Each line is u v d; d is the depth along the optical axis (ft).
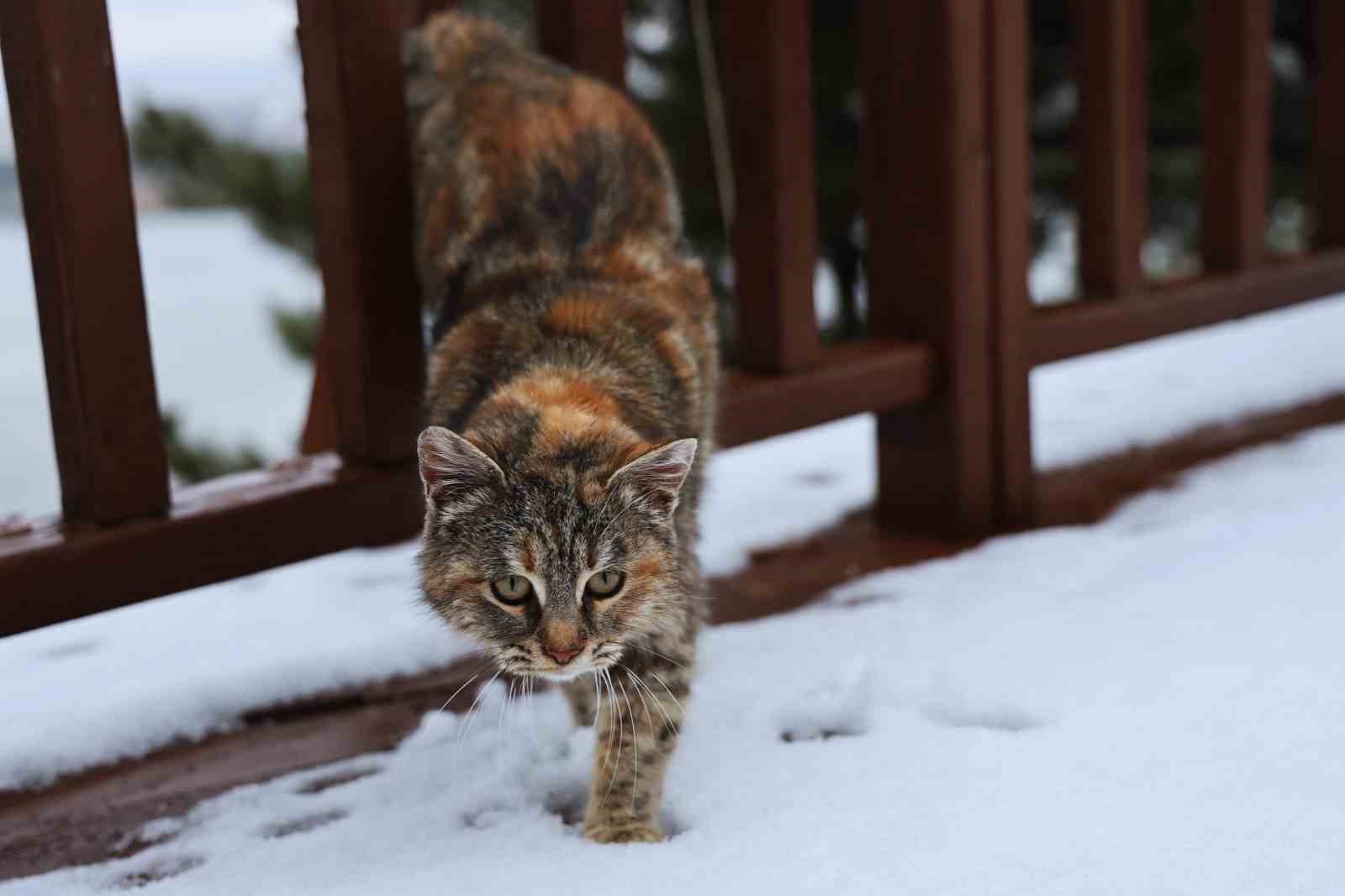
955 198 5.12
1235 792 3.85
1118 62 5.50
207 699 4.49
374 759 4.30
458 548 3.91
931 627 4.62
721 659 4.53
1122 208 5.60
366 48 4.49
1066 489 5.62
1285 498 5.29
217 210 11.38
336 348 4.60
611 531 3.88
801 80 4.99
